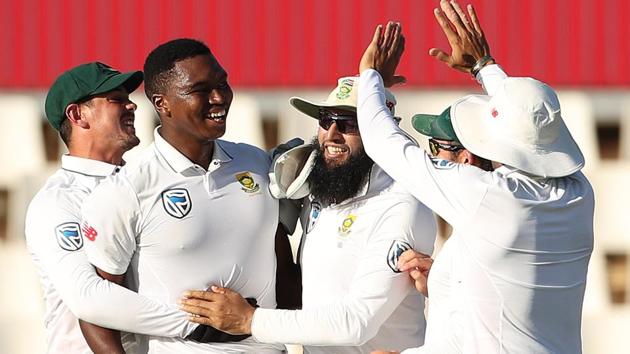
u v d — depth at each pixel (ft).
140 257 53.11
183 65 52.42
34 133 127.95
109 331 53.47
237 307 52.60
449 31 52.85
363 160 53.42
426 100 125.18
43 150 127.85
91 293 52.60
